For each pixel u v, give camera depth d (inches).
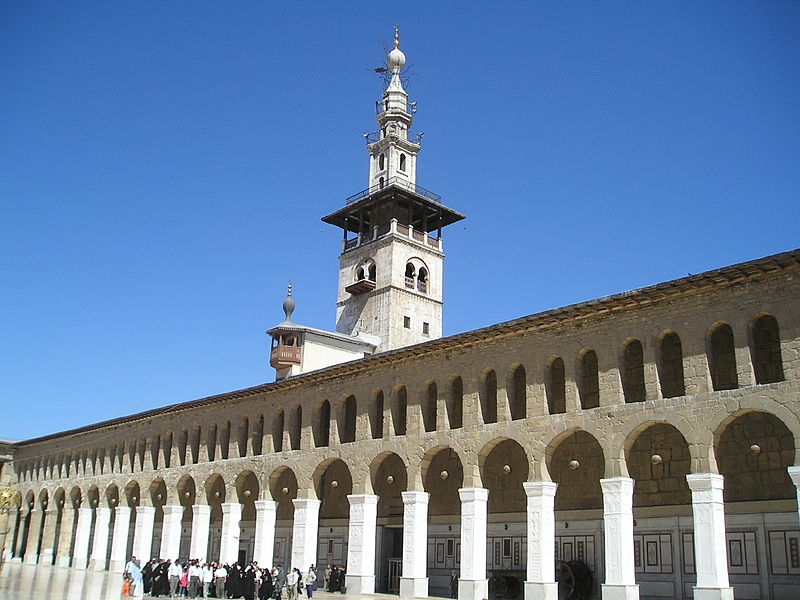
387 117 3693.4
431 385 2007.9
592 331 1647.4
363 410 2100.1
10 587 1867.6
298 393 2329.0
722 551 1370.6
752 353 1409.9
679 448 1694.1
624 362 1599.4
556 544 1860.2
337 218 3651.6
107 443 3147.1
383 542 2276.1
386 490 2308.1
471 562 1733.5
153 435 2883.9
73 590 1847.9
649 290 1525.6
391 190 3353.8
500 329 1775.3
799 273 1370.6
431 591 2097.7
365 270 3484.3
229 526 2423.7
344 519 2394.2
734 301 1445.6
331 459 2153.1
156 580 2007.9
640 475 1749.5
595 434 1581.0
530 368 1737.2
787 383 1344.7
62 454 3457.2
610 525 1507.1
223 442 2566.4
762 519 1533.0
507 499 1994.3
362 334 3329.2
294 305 3095.5
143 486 2837.1
